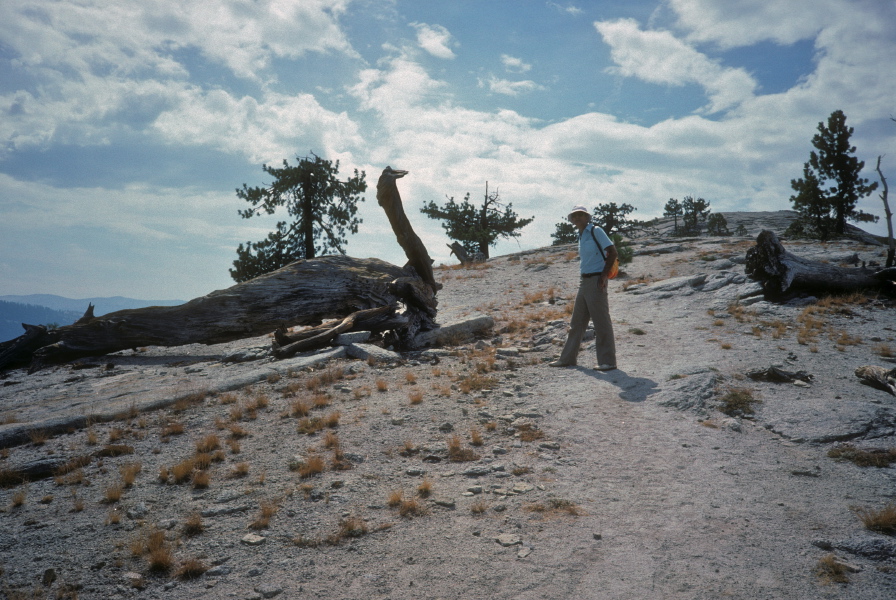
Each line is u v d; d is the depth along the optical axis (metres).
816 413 5.62
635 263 21.20
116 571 3.16
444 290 19.27
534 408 6.18
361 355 9.34
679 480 4.37
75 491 4.30
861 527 3.58
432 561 3.21
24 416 6.62
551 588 2.94
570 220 8.01
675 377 7.02
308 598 2.87
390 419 5.88
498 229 41.19
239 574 3.10
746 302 11.68
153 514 3.87
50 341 11.59
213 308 11.46
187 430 5.78
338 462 4.74
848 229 32.50
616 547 3.37
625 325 10.68
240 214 28.00
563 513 3.82
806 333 9.13
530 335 10.50
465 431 5.54
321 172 28.03
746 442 5.18
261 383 7.76
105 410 6.48
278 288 11.80
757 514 3.79
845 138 29.97
